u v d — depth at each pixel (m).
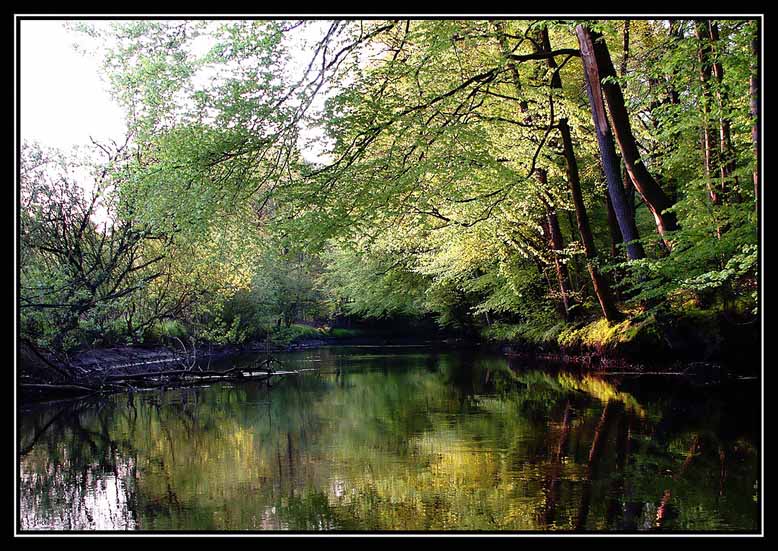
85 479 8.17
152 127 12.10
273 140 11.59
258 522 6.17
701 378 14.73
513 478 7.28
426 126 12.30
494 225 17.44
